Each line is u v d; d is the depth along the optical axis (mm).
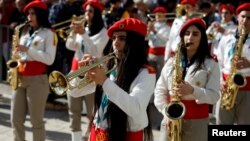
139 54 3656
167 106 4219
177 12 8250
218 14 11578
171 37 7742
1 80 9828
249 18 5730
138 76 3623
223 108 5801
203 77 4488
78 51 6320
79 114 6492
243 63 5613
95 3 6363
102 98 3766
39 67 5863
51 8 9023
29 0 9047
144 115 3693
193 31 4492
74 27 6113
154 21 9250
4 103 8664
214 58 4613
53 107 8406
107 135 3689
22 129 6027
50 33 5918
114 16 9578
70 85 3611
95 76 3438
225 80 5848
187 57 4609
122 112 3645
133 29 3607
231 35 5973
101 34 6344
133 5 10305
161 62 9148
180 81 4332
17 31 6008
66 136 7082
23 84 5844
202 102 4402
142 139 3775
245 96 5770
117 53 3713
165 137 4574
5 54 9664
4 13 9547
